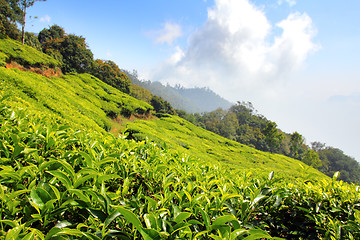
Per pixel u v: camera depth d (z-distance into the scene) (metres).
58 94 21.25
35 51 37.19
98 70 63.84
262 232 1.79
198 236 1.71
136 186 2.64
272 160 39.03
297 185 3.57
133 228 1.58
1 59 25.08
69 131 3.41
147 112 46.91
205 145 35.81
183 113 98.75
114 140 3.46
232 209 2.21
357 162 112.19
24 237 1.23
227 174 3.89
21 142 2.39
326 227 2.71
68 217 1.76
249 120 120.31
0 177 1.82
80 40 58.59
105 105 33.28
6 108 3.50
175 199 2.44
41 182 1.78
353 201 3.07
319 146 127.50
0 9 36.22
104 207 1.62
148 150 3.55
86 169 1.85
